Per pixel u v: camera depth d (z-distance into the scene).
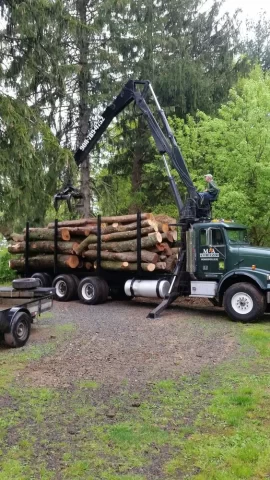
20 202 13.69
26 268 13.96
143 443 4.35
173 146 12.22
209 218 11.52
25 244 13.90
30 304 8.40
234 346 7.82
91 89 18.14
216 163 14.44
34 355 7.29
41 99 16.66
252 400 5.28
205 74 19.91
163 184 19.78
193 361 6.96
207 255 10.77
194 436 4.47
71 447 4.28
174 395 5.55
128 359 7.07
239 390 5.62
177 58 18.83
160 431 4.59
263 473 3.82
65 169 14.59
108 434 4.52
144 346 7.86
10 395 5.57
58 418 4.91
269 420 4.81
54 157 14.41
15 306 8.09
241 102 14.17
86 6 17.84
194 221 11.33
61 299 13.06
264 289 9.75
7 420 4.86
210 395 5.53
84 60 17.41
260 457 4.05
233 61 20.84
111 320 10.12
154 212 19.62
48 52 14.62
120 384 5.95
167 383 5.92
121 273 12.50
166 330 9.09
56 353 7.43
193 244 10.96
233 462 3.98
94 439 4.43
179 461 4.03
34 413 5.03
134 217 12.18
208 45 20.33
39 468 3.92
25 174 13.09
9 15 13.60
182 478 3.78
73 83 17.77
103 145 18.98
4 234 15.02
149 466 3.96
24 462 4.02
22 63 14.22
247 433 4.50
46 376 6.28
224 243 10.59
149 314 10.41
